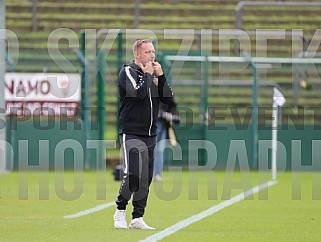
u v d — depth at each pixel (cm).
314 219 4141
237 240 3300
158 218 4153
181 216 4250
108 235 3403
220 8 10562
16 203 4872
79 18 10362
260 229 3703
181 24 10356
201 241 3247
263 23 10344
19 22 10275
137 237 3338
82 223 3884
